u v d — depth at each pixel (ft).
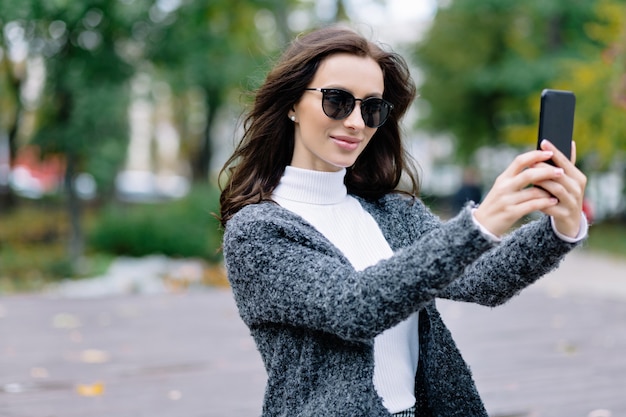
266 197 5.12
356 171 5.66
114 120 36.35
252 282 4.65
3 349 17.19
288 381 4.67
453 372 5.12
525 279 4.90
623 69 43.98
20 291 31.04
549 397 13.55
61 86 35.76
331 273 4.38
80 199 39.55
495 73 61.41
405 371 5.07
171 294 26.58
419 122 74.13
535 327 20.51
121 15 34.65
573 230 4.52
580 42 59.16
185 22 38.42
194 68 39.09
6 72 42.88
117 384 14.26
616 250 46.29
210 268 35.78
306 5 53.42
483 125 69.97
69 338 18.47
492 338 18.97
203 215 40.73
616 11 47.11
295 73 4.99
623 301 25.82
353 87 4.93
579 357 16.87
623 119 47.09
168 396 13.50
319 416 4.46
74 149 36.11
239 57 40.88
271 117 5.15
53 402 13.00
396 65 5.52
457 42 65.98
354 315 4.20
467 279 5.14
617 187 61.16
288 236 4.65
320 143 5.00
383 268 4.20
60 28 34.83
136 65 37.58
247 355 16.84
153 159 96.12
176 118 72.33
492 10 60.44
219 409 12.76
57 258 37.50
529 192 4.19
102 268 35.86
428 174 84.94
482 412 5.12
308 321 4.42
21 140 51.85
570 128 4.35
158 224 40.14
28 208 53.72
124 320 21.07
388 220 5.44
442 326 5.16
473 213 4.13
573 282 32.63
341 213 5.24
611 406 13.02
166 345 17.80
